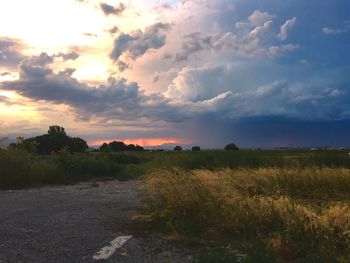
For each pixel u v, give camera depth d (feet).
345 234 20.62
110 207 34.86
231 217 25.09
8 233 24.76
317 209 26.63
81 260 19.79
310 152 66.23
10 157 55.77
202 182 31.60
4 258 19.92
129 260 19.89
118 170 73.82
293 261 19.08
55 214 31.27
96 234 24.86
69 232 25.31
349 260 18.20
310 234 20.71
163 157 76.69
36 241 23.07
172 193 28.84
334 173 37.19
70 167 65.36
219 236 23.89
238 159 65.16
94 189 49.98
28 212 32.12
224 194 29.09
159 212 27.86
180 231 24.79
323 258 18.25
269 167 48.70
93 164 69.87
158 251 21.47
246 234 23.45
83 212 32.24
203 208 26.86
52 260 19.72
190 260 19.90
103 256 20.43
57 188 51.47
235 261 18.30
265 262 18.13
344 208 24.39
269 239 21.07
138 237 24.35
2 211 32.55
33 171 56.24
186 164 67.10
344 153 61.26
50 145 143.54
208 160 68.49
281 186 34.12
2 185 51.60
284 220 23.47
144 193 38.55
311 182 34.88
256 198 28.27
